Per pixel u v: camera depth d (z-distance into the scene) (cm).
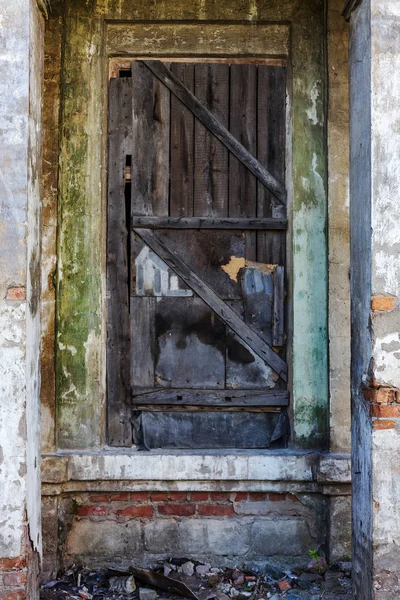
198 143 482
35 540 380
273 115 486
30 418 371
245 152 482
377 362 362
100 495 458
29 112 367
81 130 465
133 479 452
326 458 449
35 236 387
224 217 480
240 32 480
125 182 482
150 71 482
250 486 457
